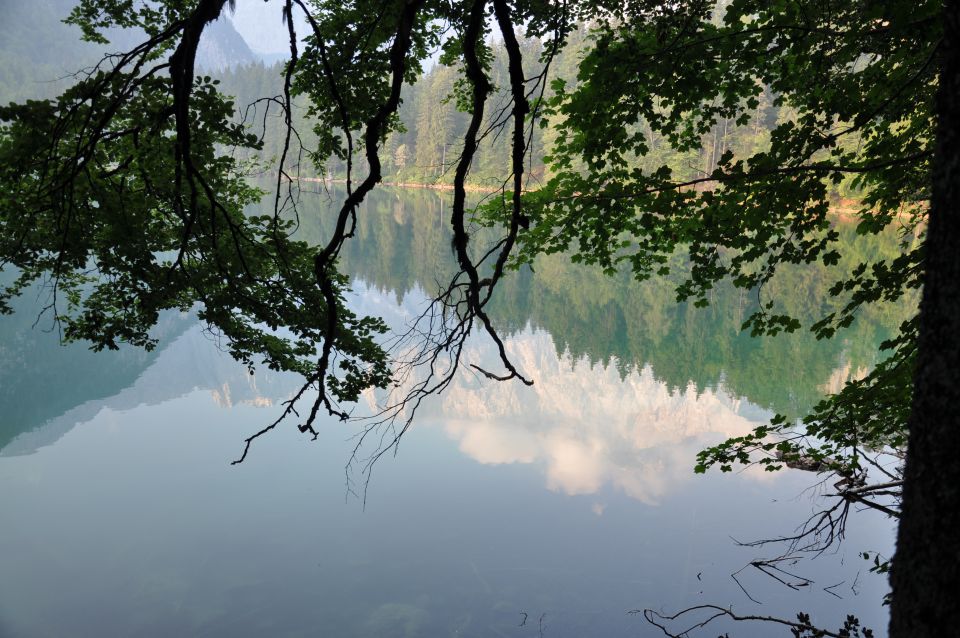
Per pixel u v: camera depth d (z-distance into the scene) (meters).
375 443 13.02
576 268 41.84
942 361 1.58
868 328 24.39
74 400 16.14
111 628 7.29
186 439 13.32
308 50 5.58
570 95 4.84
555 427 14.81
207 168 5.91
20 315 23.31
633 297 32.97
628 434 14.45
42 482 11.19
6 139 4.79
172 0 5.38
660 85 4.74
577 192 5.28
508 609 7.68
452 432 13.94
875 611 7.45
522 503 10.53
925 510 1.62
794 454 5.37
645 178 4.87
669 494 10.93
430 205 67.00
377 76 5.83
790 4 4.57
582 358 22.50
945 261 1.58
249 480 11.23
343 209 2.81
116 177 6.11
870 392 4.86
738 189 4.79
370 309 25.16
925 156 4.24
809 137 4.71
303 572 8.45
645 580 8.30
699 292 5.16
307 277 6.77
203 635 7.21
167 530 9.48
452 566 8.62
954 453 1.56
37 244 5.91
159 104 5.05
